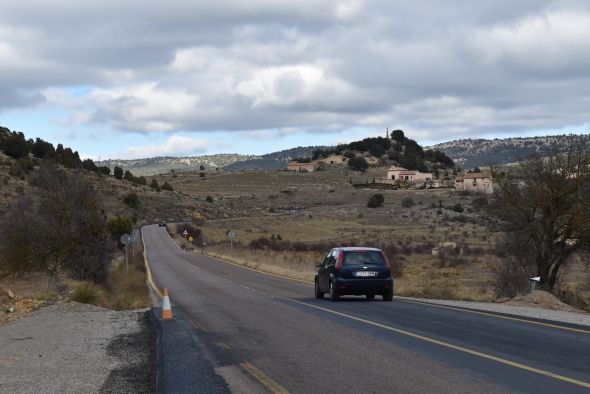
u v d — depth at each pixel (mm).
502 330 13523
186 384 8312
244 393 8008
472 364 9656
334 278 21844
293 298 24062
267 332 13922
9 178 96875
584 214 27516
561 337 12422
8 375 9555
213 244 102125
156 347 11398
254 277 40750
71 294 23859
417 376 8836
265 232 125500
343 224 141250
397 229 126188
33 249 31406
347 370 9398
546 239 28469
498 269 29844
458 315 16625
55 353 11562
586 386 8078
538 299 20312
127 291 28875
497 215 29766
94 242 33219
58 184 33469
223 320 16562
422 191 198000
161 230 122312
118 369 10000
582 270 50281
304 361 10227
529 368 9289
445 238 101875
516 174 29828
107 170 179000
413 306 19562
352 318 16141
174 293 28844
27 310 20031
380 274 21812
